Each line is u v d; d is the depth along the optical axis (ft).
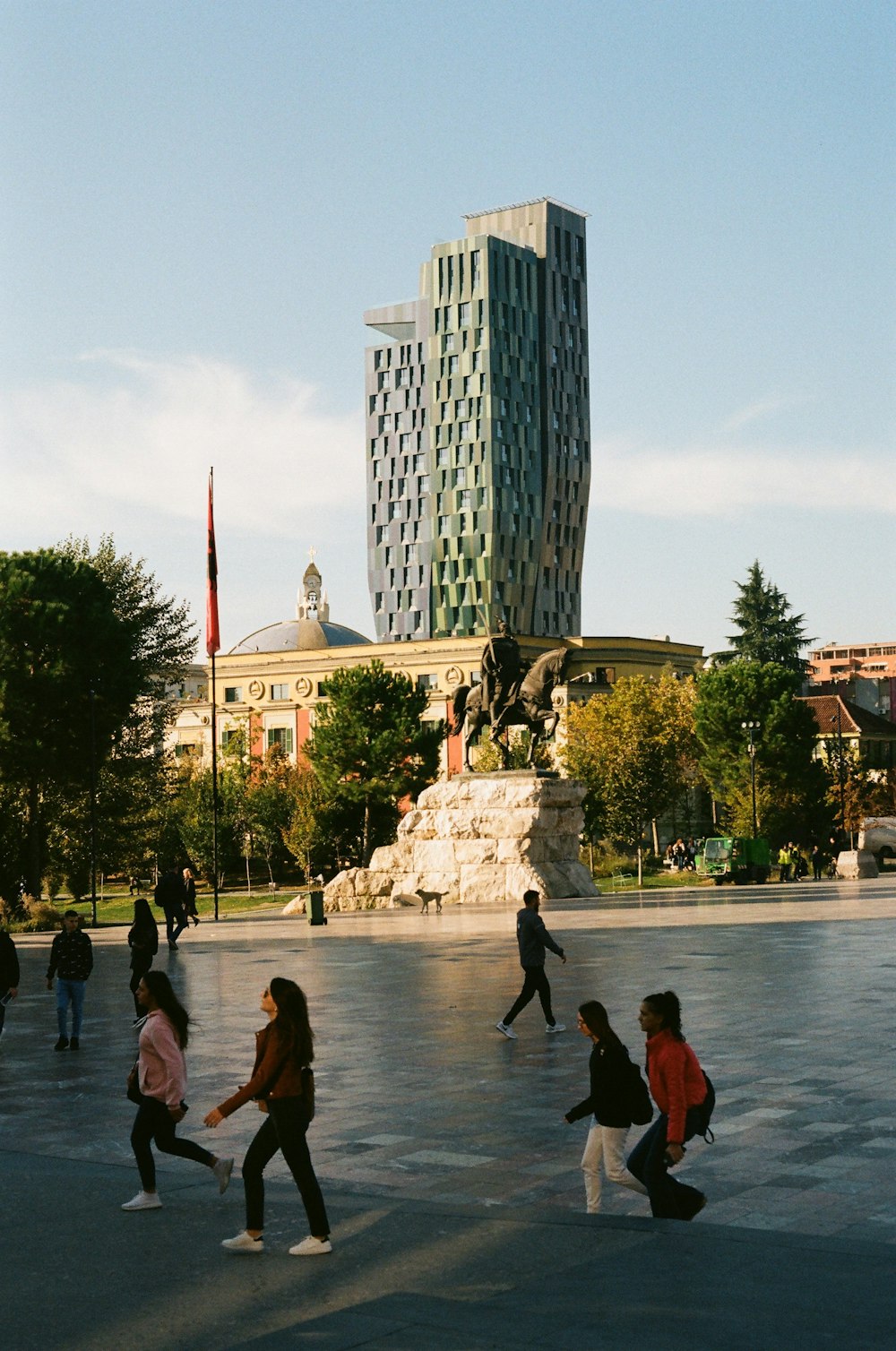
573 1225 32.83
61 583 213.25
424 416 603.67
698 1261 29.37
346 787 307.58
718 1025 69.72
